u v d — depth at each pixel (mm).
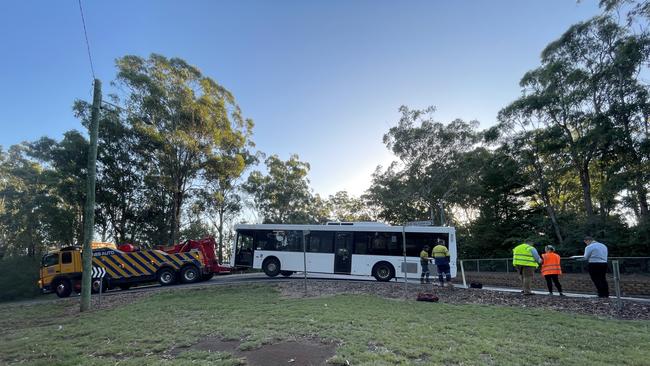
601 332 7137
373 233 18672
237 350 6445
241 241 20234
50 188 31109
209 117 32125
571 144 28922
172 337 7527
